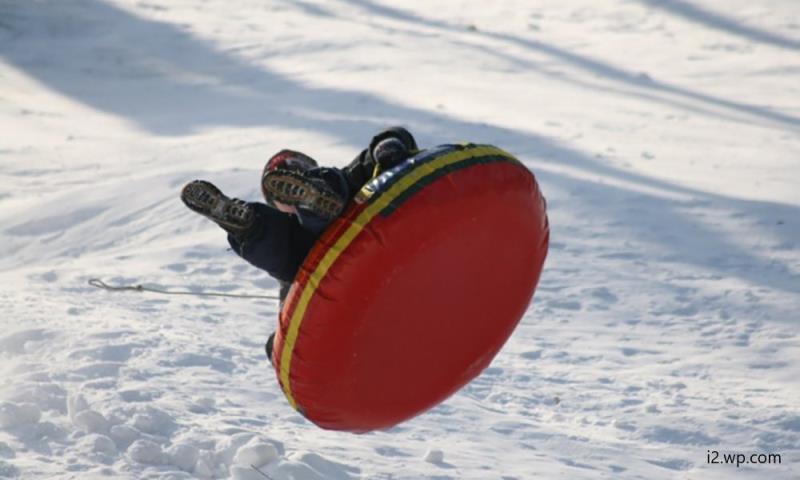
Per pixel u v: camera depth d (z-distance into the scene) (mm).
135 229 64500
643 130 83125
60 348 34812
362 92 93875
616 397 39750
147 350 35156
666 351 45875
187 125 89875
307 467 24438
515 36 118438
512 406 38562
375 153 17641
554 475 29516
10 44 114812
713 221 60906
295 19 123750
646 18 124125
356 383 17719
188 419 27844
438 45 113000
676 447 35344
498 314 18562
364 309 16672
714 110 90812
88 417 25531
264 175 16922
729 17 122250
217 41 114500
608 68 105875
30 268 57438
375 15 127125
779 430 36469
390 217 16391
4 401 25938
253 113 90938
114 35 117188
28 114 94812
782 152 77000
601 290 52625
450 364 18547
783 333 47812
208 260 57969
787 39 115250
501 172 17109
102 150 82938
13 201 70312
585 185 66812
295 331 17078
